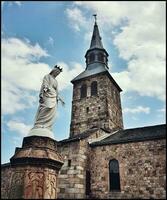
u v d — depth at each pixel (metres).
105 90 26.67
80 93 28.53
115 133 21.72
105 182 16.08
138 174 15.21
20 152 9.70
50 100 10.98
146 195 14.36
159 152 15.14
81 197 14.87
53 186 9.44
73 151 16.42
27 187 8.77
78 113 27.02
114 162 16.66
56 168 9.88
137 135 17.52
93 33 35.91
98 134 20.14
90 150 17.75
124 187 15.28
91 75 28.59
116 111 28.31
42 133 10.20
